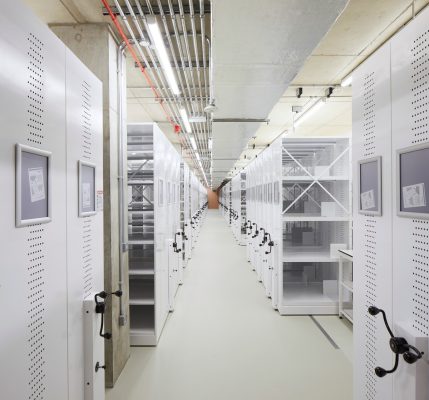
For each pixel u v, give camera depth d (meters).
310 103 4.74
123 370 2.49
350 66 3.48
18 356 0.93
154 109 4.90
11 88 0.91
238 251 7.62
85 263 1.48
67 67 1.30
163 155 3.31
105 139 2.36
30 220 0.99
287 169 5.09
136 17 2.18
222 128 4.20
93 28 2.36
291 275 4.95
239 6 1.59
